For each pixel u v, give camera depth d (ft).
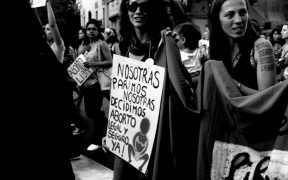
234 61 7.80
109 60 16.85
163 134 8.20
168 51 8.04
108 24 100.27
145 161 8.53
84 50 20.88
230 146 7.68
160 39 8.90
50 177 4.81
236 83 7.55
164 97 8.15
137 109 8.80
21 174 4.62
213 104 7.79
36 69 4.76
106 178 12.53
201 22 55.98
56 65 5.03
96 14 112.06
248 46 7.63
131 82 8.95
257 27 10.46
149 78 8.51
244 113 7.32
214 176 7.86
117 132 9.34
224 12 7.59
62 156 4.97
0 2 4.55
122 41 9.46
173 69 7.91
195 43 13.07
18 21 4.67
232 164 7.66
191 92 8.07
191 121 8.11
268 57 7.34
